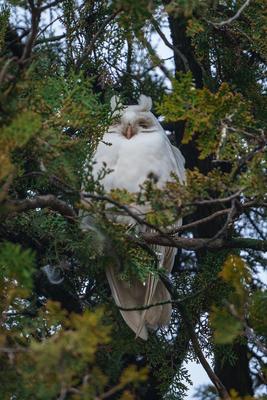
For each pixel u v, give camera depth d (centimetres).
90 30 1385
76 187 1031
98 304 1351
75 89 1052
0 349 840
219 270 1345
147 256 1172
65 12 1374
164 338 1379
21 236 1252
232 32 1397
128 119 1422
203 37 1385
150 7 991
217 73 1463
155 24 1120
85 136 1160
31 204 1054
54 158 1009
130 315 1312
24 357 857
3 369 985
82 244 1173
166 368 1348
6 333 1013
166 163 1416
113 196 1013
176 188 983
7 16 1241
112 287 1308
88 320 793
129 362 1452
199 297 1347
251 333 913
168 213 994
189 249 1216
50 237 1238
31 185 1252
